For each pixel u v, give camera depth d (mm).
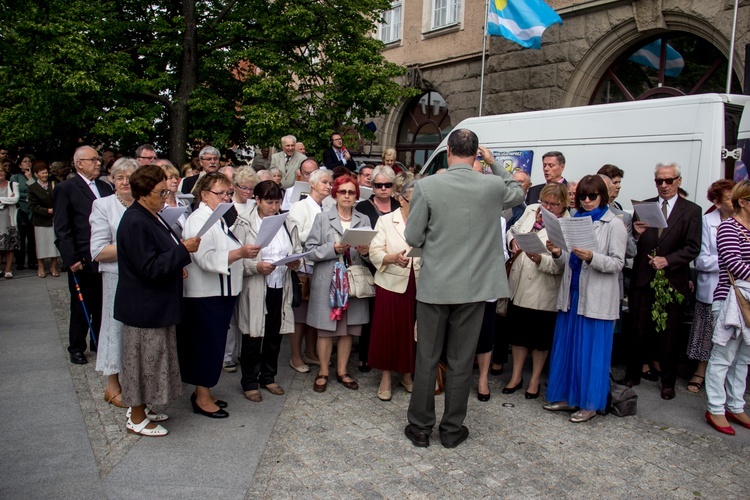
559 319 4996
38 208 10523
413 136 17266
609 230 4711
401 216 5152
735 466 4145
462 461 4105
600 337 4727
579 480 3883
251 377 5125
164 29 15289
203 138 15523
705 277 5508
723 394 4727
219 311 4523
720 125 6102
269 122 13266
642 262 5559
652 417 4988
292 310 5273
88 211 5711
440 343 4316
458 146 4250
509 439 4480
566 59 11938
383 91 13633
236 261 4547
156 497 3488
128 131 13781
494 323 5180
